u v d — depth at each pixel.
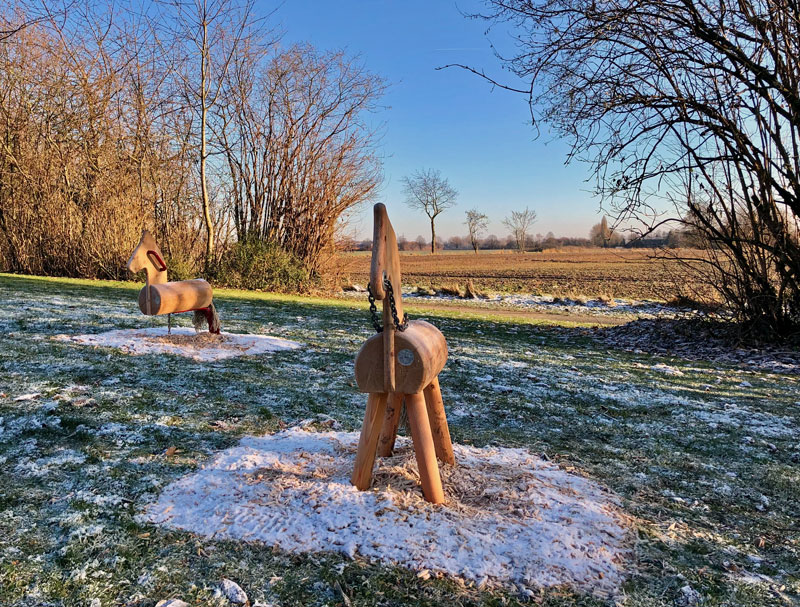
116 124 20.33
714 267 11.11
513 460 4.14
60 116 20.05
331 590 2.52
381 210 2.94
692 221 10.83
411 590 2.53
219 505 3.17
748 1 9.38
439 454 3.81
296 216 23.08
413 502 3.20
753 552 3.09
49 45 19.38
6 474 3.44
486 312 19.05
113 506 3.15
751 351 10.20
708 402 6.49
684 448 4.82
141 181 20.34
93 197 19.98
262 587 2.53
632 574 2.76
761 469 4.38
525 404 5.94
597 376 7.71
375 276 2.89
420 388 3.09
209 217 21.62
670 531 3.24
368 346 3.16
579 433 5.11
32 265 20.08
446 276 42.66
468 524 3.02
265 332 9.64
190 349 7.36
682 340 11.39
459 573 2.64
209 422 4.68
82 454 3.82
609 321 16.92
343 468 3.70
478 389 6.47
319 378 6.50
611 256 75.62
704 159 10.10
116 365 6.19
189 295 7.65
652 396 6.66
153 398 5.16
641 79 9.57
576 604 2.50
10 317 8.73
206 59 20.41
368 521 2.99
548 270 47.84
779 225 10.18
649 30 9.30
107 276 19.75
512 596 2.52
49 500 3.17
